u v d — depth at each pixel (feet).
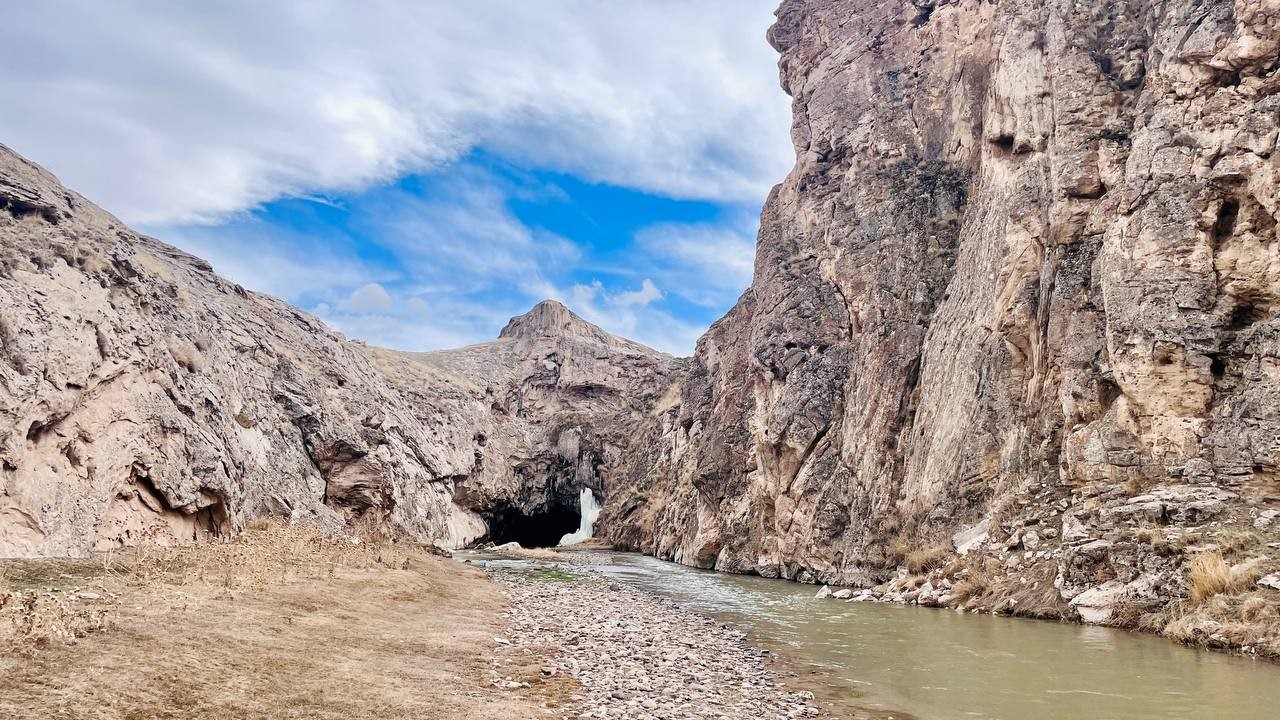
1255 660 47.24
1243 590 52.75
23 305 67.62
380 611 56.44
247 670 33.37
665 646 56.34
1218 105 72.33
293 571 64.18
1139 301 72.64
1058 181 90.17
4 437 58.59
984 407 95.91
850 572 108.68
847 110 145.89
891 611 79.51
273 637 40.40
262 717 28.25
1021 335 94.68
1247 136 69.36
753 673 47.96
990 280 100.94
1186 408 68.44
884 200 131.54
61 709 25.11
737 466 158.92
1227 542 57.41
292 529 94.53
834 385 129.49
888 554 104.06
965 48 128.47
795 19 172.55
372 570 76.95
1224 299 68.95
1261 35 70.90
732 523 152.97
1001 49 107.76
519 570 130.41
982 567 80.07
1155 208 73.56
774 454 136.77
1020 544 78.07
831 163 148.46
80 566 54.13
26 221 87.25
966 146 125.08
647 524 221.66
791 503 130.21
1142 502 66.18
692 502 184.55
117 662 30.66
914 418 113.09
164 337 97.71
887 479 111.34
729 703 39.68
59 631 32.48
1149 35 89.40
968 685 43.93
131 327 83.92
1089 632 59.41
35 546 58.70
